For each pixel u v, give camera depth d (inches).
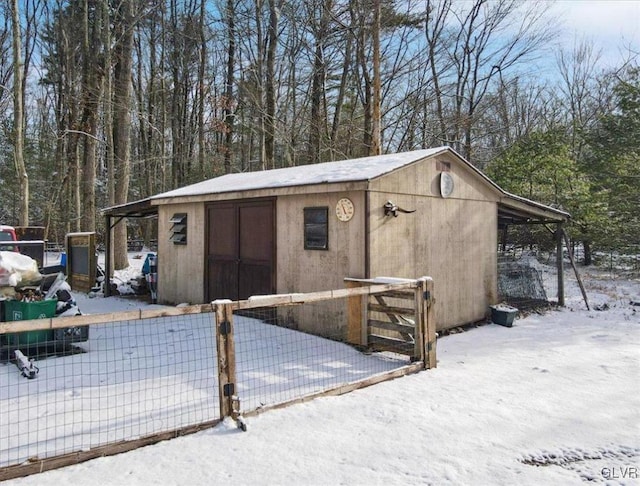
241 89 788.0
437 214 312.5
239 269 343.3
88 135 585.0
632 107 534.0
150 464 121.3
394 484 113.3
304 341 269.3
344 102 837.8
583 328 322.0
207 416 155.2
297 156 781.3
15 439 137.6
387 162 301.3
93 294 477.1
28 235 496.1
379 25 598.5
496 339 291.0
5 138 1032.8
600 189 589.9
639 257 553.6
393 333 265.6
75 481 112.6
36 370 198.4
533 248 637.3
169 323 319.6
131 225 1117.7
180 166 1002.7
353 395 175.8
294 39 767.1
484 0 830.5
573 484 116.1
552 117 973.8
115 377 197.8
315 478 115.5
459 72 853.2
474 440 139.0
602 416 159.3
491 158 824.9
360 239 262.5
